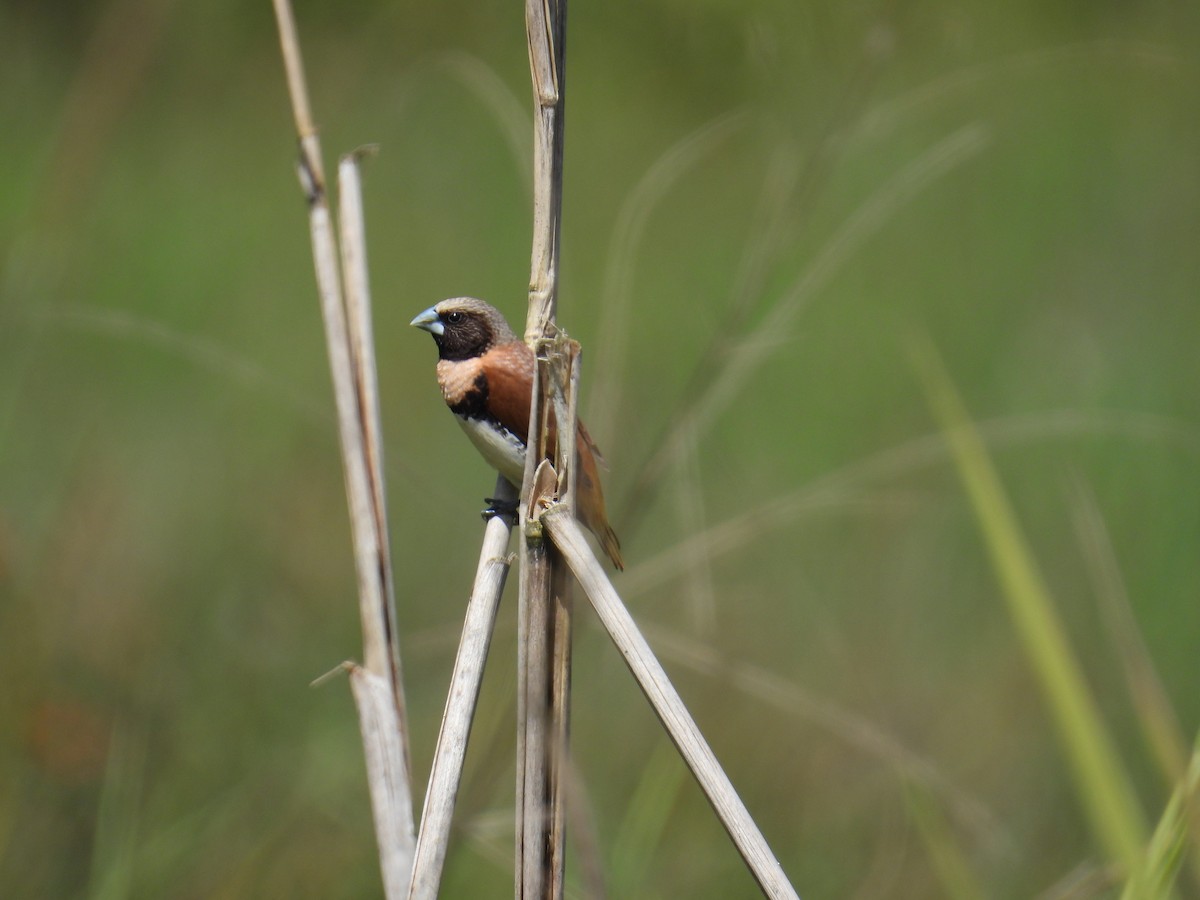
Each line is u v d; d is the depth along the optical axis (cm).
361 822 874
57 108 1970
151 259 1609
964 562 1180
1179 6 2028
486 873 832
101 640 982
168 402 1370
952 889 695
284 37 683
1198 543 1139
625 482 930
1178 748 487
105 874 770
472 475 1285
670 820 912
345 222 655
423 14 1942
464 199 1825
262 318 1540
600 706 995
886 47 870
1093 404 1297
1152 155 1862
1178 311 1471
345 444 629
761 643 1038
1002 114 1859
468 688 526
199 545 1158
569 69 1995
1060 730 517
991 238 1670
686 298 1502
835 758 955
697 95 1873
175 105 2067
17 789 846
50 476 1157
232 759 920
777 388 1372
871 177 1504
